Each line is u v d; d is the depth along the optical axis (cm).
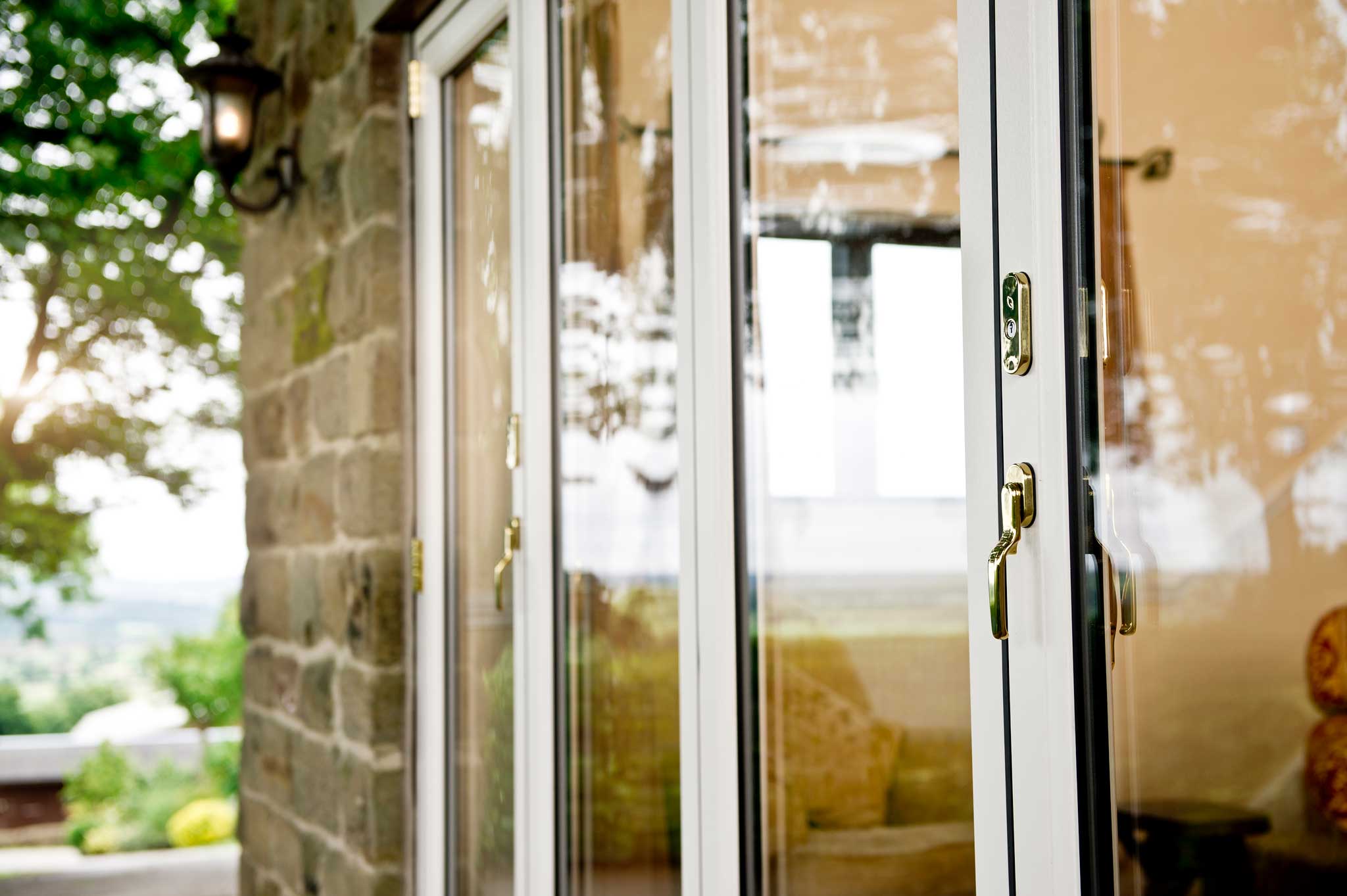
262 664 354
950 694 152
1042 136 120
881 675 159
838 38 165
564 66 222
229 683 1134
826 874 165
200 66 317
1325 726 92
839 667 162
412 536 280
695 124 183
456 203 269
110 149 826
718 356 177
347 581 290
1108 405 112
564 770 221
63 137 806
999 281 126
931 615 152
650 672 195
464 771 261
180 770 816
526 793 227
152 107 821
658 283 195
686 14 186
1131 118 110
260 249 364
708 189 179
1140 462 109
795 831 168
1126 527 110
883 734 160
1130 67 110
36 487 922
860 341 160
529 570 226
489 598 249
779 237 172
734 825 174
